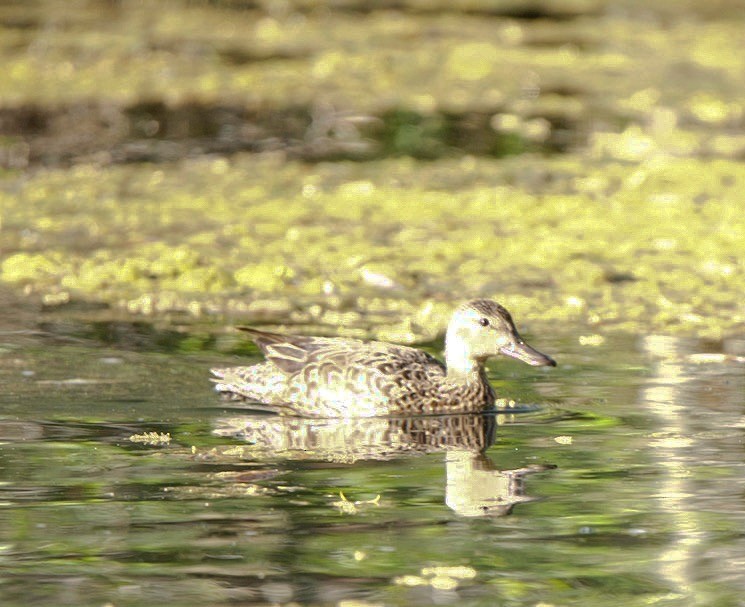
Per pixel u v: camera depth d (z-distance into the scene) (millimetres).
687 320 15156
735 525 9086
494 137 26859
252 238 19109
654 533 8938
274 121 27969
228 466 10336
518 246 18719
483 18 41500
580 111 29219
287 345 12680
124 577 8188
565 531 8977
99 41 35750
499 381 13023
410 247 18688
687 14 42938
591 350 14000
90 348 13766
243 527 9008
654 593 8016
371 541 8766
